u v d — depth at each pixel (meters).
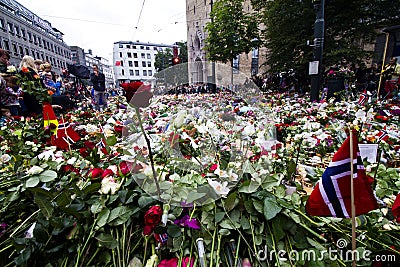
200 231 0.87
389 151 1.83
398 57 7.69
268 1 12.23
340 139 2.08
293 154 1.77
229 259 0.82
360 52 10.56
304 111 3.99
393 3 10.60
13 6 40.53
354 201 0.79
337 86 7.06
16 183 1.12
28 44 36.91
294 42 11.38
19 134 2.06
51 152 1.36
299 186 1.14
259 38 13.20
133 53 86.06
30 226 0.93
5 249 0.79
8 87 3.51
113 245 0.81
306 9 10.56
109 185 0.92
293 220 0.86
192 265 0.80
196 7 33.00
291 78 12.19
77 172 1.21
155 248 0.85
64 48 53.47
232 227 0.84
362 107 3.71
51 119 2.09
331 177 0.81
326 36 11.28
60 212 0.85
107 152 1.45
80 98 8.25
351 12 10.78
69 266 0.78
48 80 5.16
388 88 6.55
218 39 13.01
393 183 1.31
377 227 0.92
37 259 0.78
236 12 12.50
